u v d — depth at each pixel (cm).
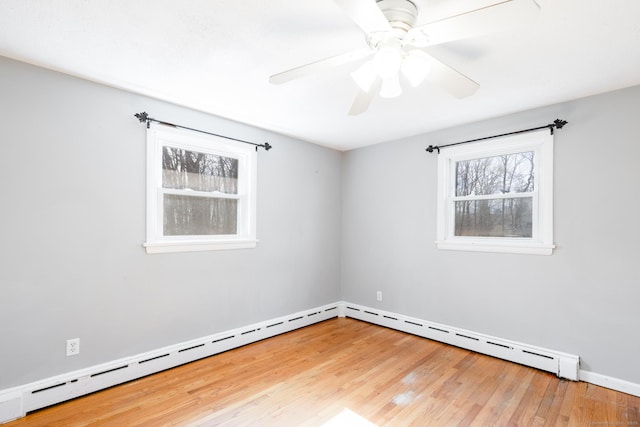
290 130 357
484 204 323
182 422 201
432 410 216
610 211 246
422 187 363
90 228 236
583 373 255
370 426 199
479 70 215
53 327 219
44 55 201
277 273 366
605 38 176
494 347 302
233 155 335
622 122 243
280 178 371
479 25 130
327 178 429
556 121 268
